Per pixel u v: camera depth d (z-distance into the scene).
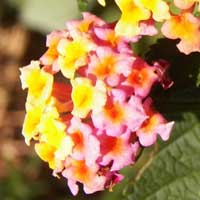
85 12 0.21
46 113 0.20
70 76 0.20
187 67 0.21
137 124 0.19
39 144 0.20
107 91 0.19
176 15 0.20
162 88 0.20
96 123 0.19
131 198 0.22
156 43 0.21
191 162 0.22
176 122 0.22
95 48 0.20
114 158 0.19
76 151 0.19
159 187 0.22
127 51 0.20
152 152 0.22
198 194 0.22
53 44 0.21
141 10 0.19
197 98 0.21
